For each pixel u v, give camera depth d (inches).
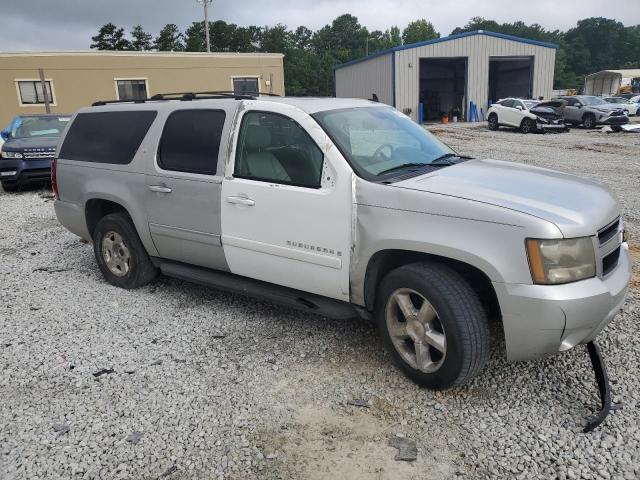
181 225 186.2
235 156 170.2
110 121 213.5
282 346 166.6
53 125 519.8
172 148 188.4
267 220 161.3
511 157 614.2
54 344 172.1
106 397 141.7
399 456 116.5
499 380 143.9
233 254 174.1
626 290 135.9
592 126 1020.5
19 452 120.9
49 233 322.7
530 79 1438.2
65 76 1185.4
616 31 5290.4
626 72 2497.5
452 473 111.7
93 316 192.9
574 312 119.3
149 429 128.0
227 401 138.5
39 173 467.8
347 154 148.9
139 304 202.7
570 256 120.3
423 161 164.9
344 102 178.9
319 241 151.3
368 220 140.7
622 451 115.7
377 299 147.9
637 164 537.6
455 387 137.9
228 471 113.9
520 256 120.4
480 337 128.6
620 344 160.1
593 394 136.3
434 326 135.9
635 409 129.5
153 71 1234.0
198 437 124.9
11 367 158.4
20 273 244.8
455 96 1600.6
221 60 1274.6
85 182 217.2
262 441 123.0
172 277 216.8
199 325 183.0
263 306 197.9
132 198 200.1
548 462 113.6
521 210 123.7
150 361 159.8
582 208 129.9
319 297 160.9
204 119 181.0
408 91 1359.5
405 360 142.4
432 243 129.8
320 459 116.8
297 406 135.7
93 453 120.2
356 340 169.0
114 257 218.7
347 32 4948.3
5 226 344.5
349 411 133.1
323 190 149.3
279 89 1336.1
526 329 122.1
